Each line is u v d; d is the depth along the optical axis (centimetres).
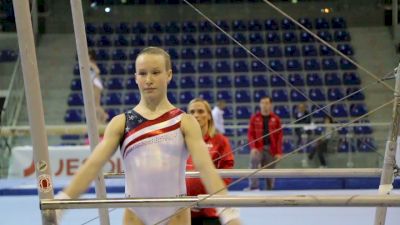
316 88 2219
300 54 2380
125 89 2320
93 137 463
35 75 351
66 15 2175
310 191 1440
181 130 372
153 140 368
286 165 1510
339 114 2006
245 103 2247
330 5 2478
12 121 1805
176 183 369
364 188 1475
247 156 1608
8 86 1956
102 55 2436
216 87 2327
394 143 419
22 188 1449
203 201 322
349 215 1117
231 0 2566
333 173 473
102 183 454
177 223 378
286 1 2528
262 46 2438
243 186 1471
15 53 1908
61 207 330
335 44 2333
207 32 2531
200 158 361
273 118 1339
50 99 2261
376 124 1409
